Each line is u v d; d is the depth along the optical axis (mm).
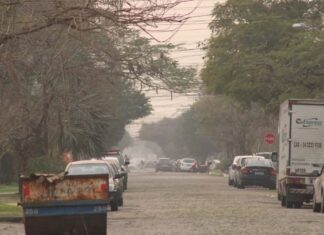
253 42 116875
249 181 116562
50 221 40062
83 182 40344
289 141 75250
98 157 117250
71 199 40156
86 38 29547
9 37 25500
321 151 75125
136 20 24141
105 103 100312
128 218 60781
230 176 129375
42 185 40062
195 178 176125
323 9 119562
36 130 84625
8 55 28703
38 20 25000
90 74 41281
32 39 29078
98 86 69688
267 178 116438
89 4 24062
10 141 77250
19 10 25484
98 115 110875
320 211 67500
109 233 48125
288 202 74250
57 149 104500
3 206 70750
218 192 105188
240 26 117062
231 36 117875
